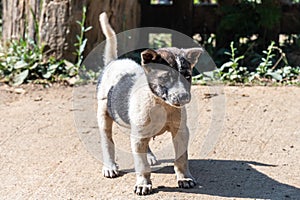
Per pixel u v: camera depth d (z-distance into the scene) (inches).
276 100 299.1
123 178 215.5
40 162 230.7
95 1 339.0
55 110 290.7
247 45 367.9
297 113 282.2
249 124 269.3
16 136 258.4
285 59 339.0
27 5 346.0
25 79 331.9
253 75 331.6
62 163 229.5
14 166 227.0
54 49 341.4
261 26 368.8
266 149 242.5
